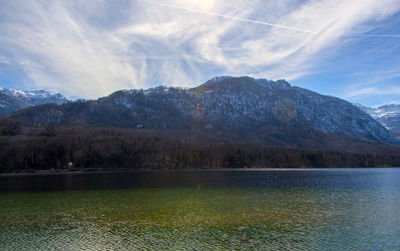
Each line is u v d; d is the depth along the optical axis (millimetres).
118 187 106812
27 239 44312
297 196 84312
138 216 59031
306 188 103625
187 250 39125
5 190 99438
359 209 65062
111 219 56594
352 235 45250
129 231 48094
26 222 54781
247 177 151000
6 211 64750
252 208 66438
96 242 42656
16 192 94500
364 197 82750
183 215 59594
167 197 83125
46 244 41938
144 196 85125
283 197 82625
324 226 50469
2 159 184750
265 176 158125
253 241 42531
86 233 47156
